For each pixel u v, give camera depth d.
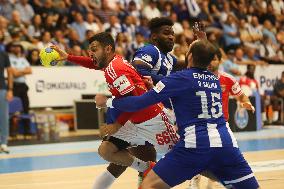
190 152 8.06
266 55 33.75
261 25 35.78
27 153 19.55
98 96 8.64
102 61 9.73
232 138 8.30
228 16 33.09
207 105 8.27
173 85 8.16
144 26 30.08
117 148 10.14
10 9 27.02
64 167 16.28
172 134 9.91
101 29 28.75
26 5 27.61
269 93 30.45
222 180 8.40
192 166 8.11
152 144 10.21
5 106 19.58
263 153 18.88
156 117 9.84
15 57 23.67
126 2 32.19
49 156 18.69
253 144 21.53
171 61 10.80
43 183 13.73
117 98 8.60
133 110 8.34
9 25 25.84
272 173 14.71
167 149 10.03
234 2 35.66
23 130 23.92
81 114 26.17
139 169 10.21
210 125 8.22
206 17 32.81
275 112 30.06
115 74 9.23
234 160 8.23
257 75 30.06
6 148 19.70
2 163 17.25
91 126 26.09
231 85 12.05
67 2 29.27
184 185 13.25
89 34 26.78
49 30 27.25
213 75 8.58
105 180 10.76
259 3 36.81
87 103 25.98
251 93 26.83
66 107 26.22
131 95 9.21
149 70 10.29
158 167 8.17
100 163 17.02
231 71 28.31
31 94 25.17
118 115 9.85
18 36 25.30
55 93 25.77
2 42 24.72
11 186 13.37
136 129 9.98
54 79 25.75
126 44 27.75
